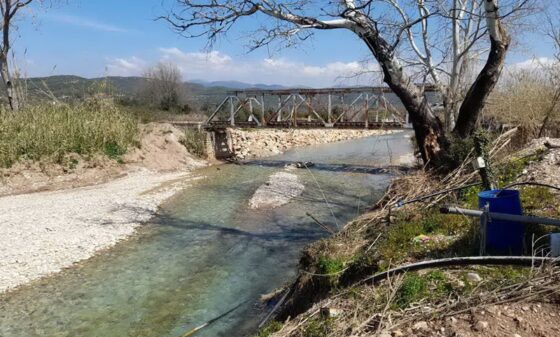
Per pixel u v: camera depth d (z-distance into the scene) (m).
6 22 17.80
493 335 3.17
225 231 9.76
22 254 8.12
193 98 38.16
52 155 14.71
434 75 11.49
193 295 6.62
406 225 6.00
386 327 3.47
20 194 12.91
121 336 5.53
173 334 5.55
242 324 5.70
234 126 21.89
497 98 11.57
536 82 11.13
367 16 9.08
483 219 4.35
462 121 9.87
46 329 5.69
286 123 20.73
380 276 4.38
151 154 18.12
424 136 10.07
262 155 23.19
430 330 3.36
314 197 12.77
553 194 5.98
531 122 10.83
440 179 8.84
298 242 8.84
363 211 10.80
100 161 15.75
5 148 13.98
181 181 15.73
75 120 16.48
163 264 7.86
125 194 13.25
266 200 12.47
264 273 7.35
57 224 9.95
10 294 6.63
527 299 3.48
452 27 10.91
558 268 3.73
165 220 10.68
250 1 9.21
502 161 8.00
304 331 3.99
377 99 18.48
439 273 4.16
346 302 4.21
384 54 9.61
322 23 9.54
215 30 9.87
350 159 20.72
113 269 7.63
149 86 36.38
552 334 3.08
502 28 9.02
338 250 5.99
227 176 16.95
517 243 4.43
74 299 6.51
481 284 3.80
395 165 15.91
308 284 5.52
